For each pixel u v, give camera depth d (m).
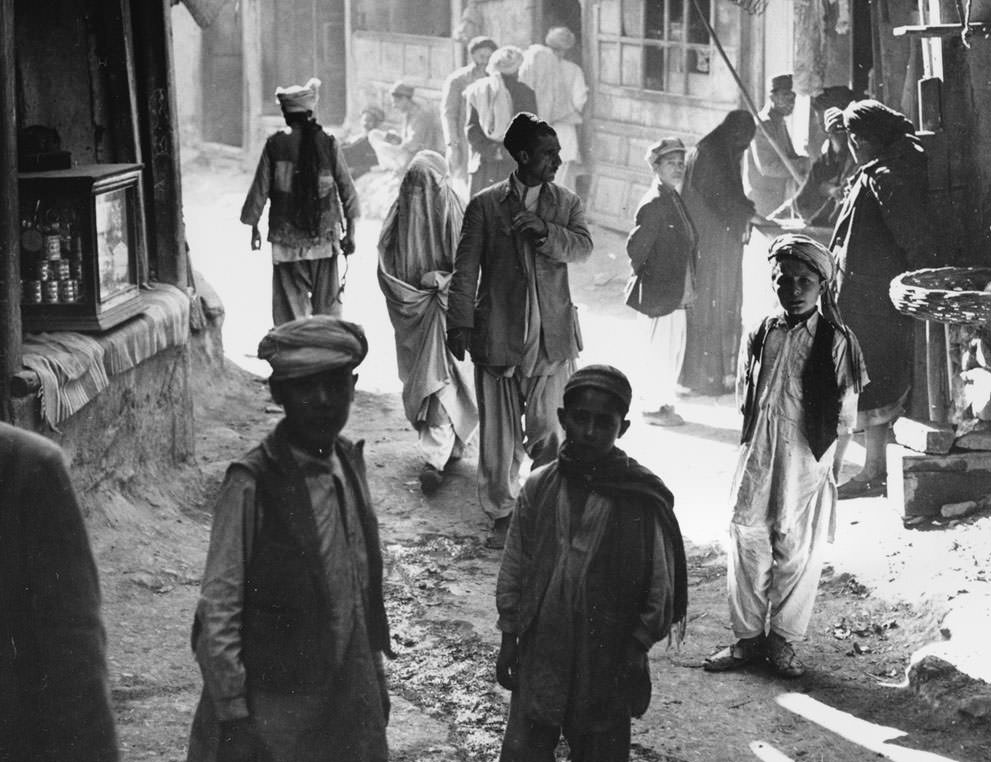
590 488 4.68
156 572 7.16
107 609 6.70
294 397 3.93
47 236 7.24
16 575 2.90
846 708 6.02
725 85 15.43
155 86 8.55
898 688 6.16
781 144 12.25
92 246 7.30
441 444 8.91
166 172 8.62
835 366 6.07
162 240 8.65
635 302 10.57
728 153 10.58
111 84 8.34
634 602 4.68
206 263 16.83
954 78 8.09
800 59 12.21
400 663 6.47
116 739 2.99
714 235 10.58
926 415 8.19
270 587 3.94
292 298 10.93
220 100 25.38
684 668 6.43
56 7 8.26
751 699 6.11
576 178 17.98
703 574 7.59
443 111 18.56
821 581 7.25
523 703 4.75
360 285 15.10
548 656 4.69
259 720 3.95
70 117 8.37
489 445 8.08
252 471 3.94
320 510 3.99
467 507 8.65
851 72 10.91
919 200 8.08
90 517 7.29
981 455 7.61
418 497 8.78
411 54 21.80
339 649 4.00
